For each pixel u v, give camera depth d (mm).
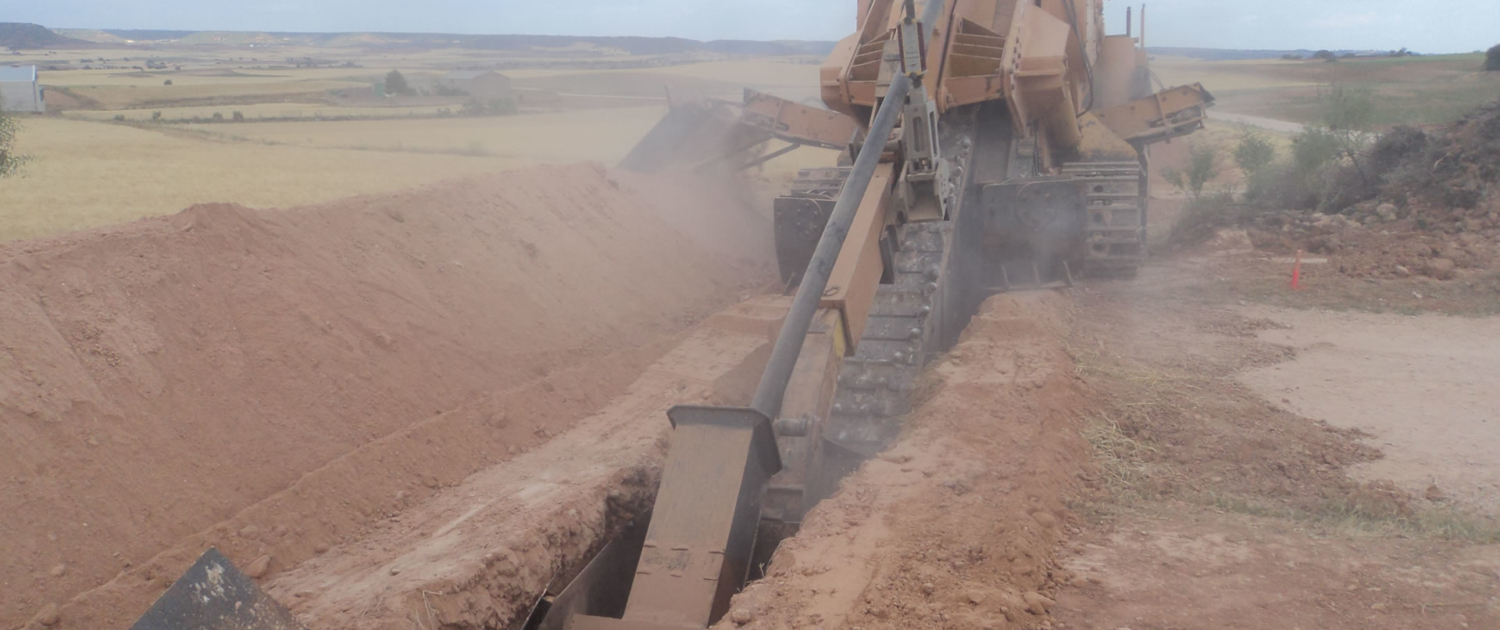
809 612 4965
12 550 6160
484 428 9320
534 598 6805
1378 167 18469
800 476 6711
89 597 6094
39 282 7840
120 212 15844
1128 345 10766
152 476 7148
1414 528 6223
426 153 33719
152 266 8617
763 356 12297
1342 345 11078
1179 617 5008
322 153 31922
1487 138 17000
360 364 9266
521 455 9242
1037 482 6617
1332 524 6301
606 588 7094
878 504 6285
